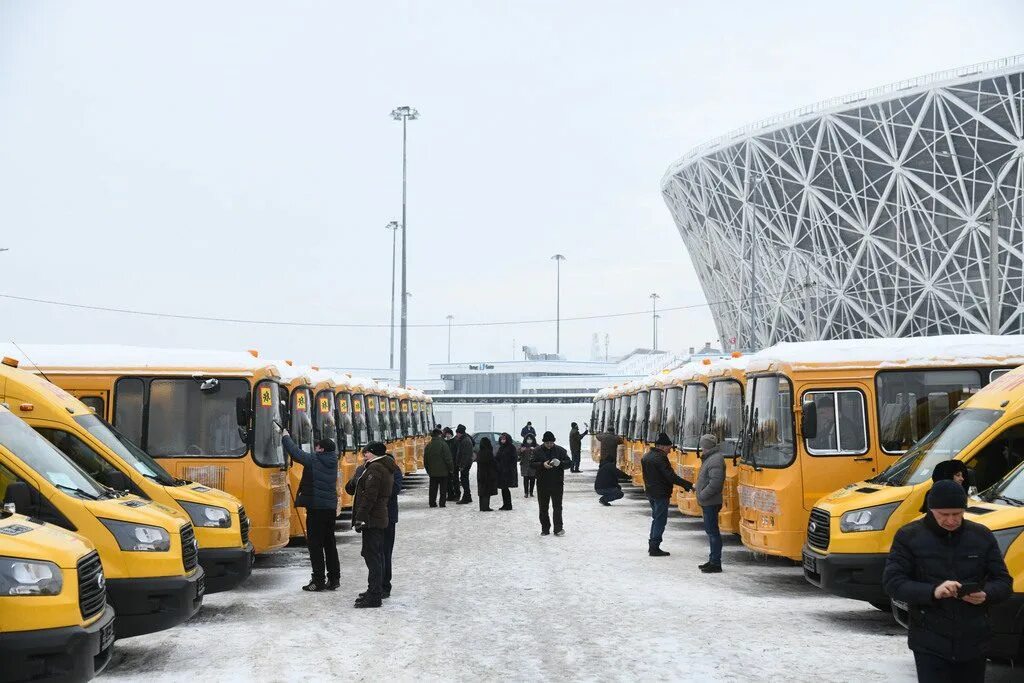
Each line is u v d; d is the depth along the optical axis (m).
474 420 59.22
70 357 13.30
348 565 14.80
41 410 10.32
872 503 10.26
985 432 9.66
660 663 8.44
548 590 12.29
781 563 14.70
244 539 11.22
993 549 5.43
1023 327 71.75
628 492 30.03
